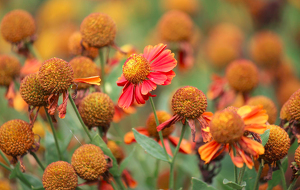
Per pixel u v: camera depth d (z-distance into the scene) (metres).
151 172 0.64
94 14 0.57
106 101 0.53
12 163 0.52
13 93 0.60
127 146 0.66
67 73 0.49
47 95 0.50
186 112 0.49
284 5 0.95
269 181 0.51
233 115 0.46
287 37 0.98
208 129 0.47
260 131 0.45
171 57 0.49
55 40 1.01
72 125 0.59
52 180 0.49
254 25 1.02
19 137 0.50
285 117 0.52
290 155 0.68
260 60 0.86
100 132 0.54
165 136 0.56
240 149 0.46
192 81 0.88
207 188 0.47
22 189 0.58
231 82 0.65
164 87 0.93
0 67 0.59
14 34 0.61
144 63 0.49
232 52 0.91
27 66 0.60
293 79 0.85
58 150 0.53
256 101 0.57
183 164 0.62
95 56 0.60
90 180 0.50
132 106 0.60
